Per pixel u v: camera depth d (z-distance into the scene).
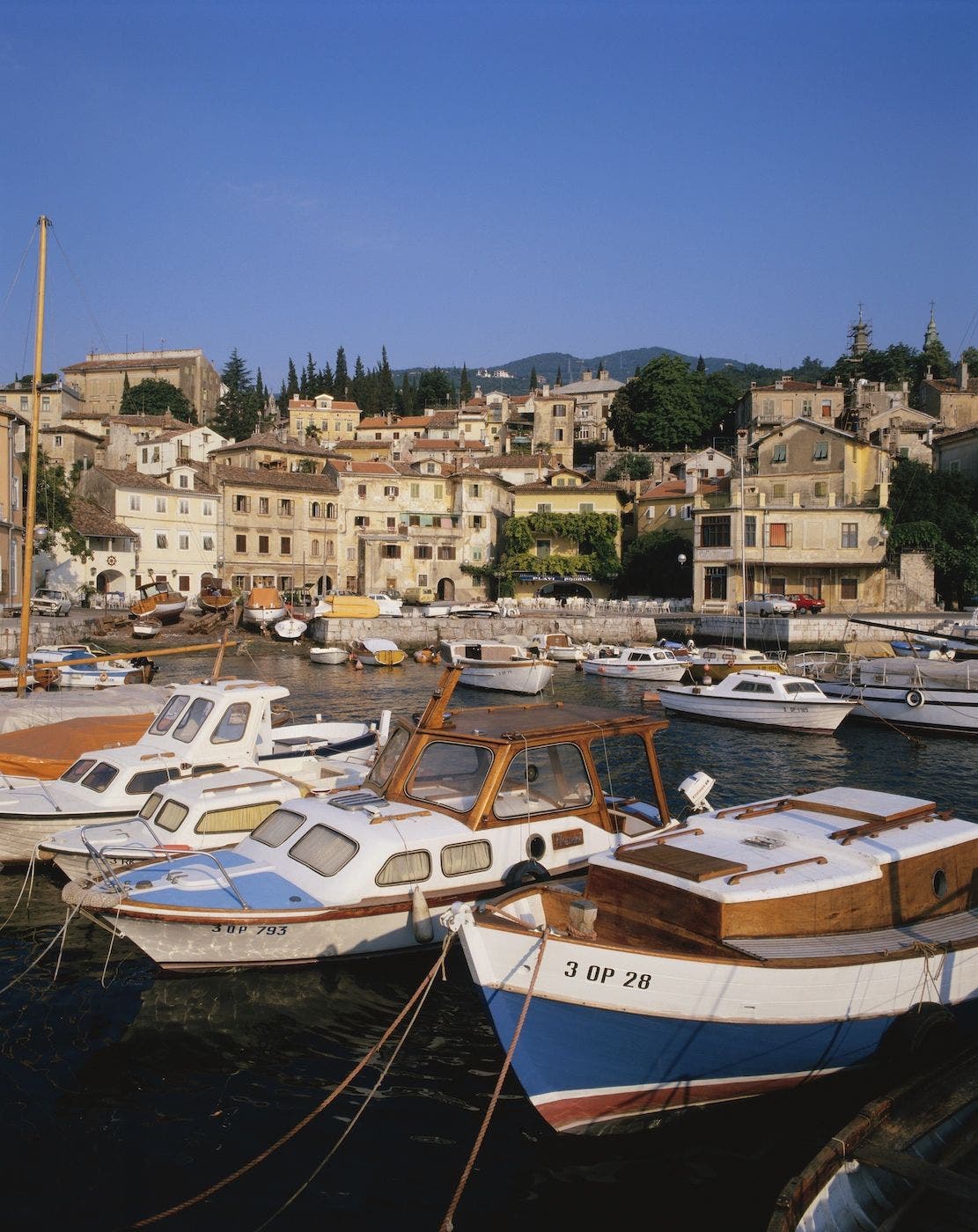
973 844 10.98
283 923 11.36
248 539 78.75
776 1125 9.12
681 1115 9.06
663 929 9.39
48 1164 8.65
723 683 34.69
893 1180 7.40
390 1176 8.50
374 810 12.72
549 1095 8.46
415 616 63.03
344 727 23.34
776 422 92.69
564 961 8.13
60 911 14.82
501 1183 8.38
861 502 70.50
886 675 34.50
